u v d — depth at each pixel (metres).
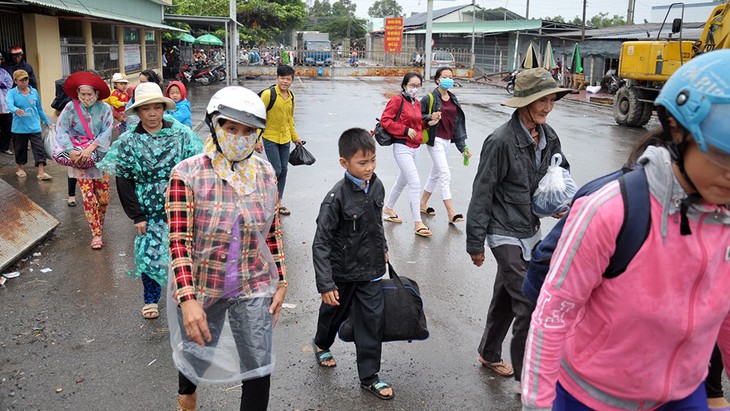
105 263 5.92
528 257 3.63
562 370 2.09
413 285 3.86
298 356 4.22
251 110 2.71
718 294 1.85
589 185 1.97
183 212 2.76
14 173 9.59
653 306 1.81
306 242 6.68
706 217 1.76
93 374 3.93
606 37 28.67
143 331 4.55
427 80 35.75
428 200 8.42
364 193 3.62
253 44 49.34
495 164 3.57
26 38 13.95
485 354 4.02
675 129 1.68
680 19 15.91
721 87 1.52
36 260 5.96
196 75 28.73
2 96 10.43
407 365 4.14
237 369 2.86
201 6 41.19
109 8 19.66
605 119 19.30
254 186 2.89
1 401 3.60
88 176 6.19
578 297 1.88
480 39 48.12
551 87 3.46
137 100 4.17
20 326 4.58
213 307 2.88
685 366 1.93
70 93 6.16
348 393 3.76
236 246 2.84
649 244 1.77
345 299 3.75
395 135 6.88
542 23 40.88
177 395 3.71
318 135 13.96
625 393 1.96
